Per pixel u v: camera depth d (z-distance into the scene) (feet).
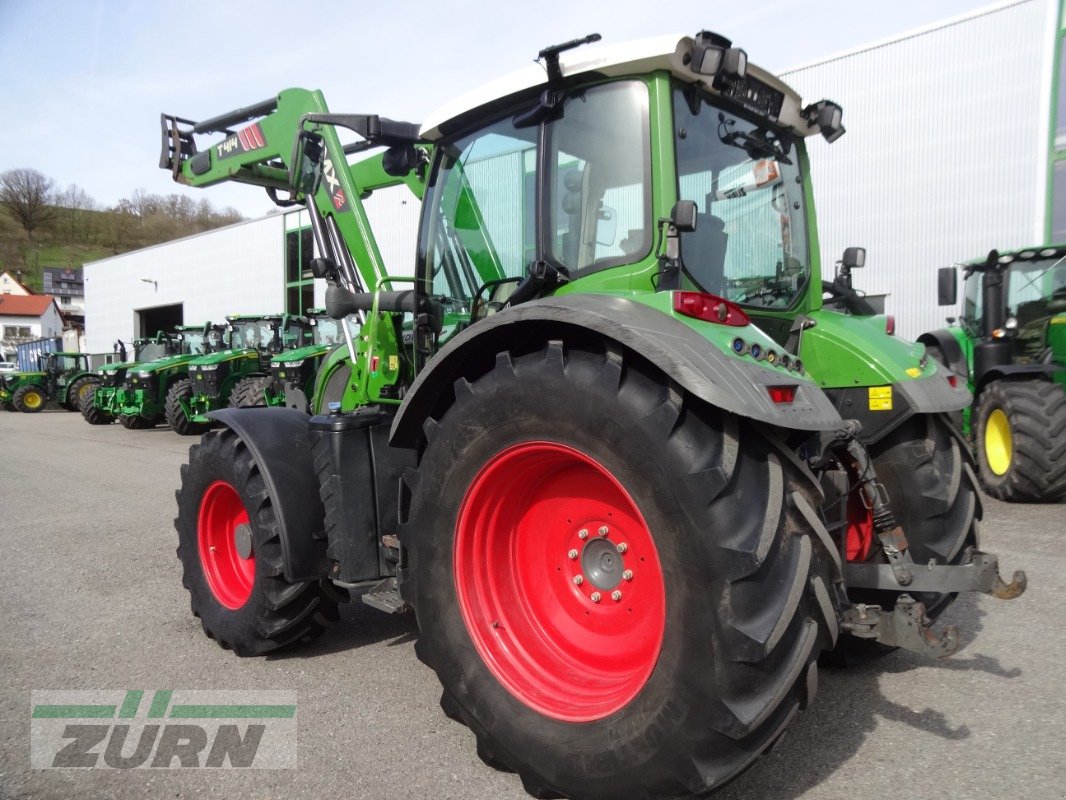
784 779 7.32
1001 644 10.59
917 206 37.88
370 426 9.91
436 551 7.83
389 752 8.07
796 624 6.03
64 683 9.96
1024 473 18.95
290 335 45.83
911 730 8.25
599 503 7.48
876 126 39.04
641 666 7.07
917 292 38.01
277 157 14.97
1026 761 7.59
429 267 10.56
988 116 35.55
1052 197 33.94
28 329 222.69
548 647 7.73
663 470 6.17
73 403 77.77
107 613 12.89
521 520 8.08
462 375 8.08
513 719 7.14
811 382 7.18
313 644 11.36
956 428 9.82
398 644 11.34
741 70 8.09
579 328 7.19
